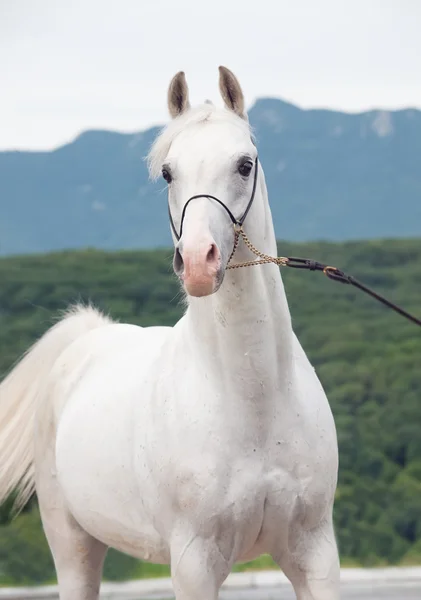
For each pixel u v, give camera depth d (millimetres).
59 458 6777
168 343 5984
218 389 5406
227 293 5277
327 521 5609
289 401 5453
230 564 5516
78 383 7059
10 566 13258
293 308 32250
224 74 5543
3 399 7742
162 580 12945
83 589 7090
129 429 5992
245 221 5238
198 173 5086
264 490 5395
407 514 16750
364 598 11898
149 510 5727
